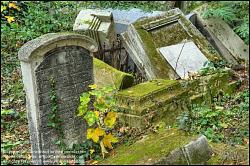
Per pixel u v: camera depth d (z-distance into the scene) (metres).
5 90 8.26
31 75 5.73
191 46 9.35
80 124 6.29
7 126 7.07
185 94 7.53
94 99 6.39
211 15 10.49
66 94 6.10
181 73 8.73
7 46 9.56
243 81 9.25
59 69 5.98
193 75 8.68
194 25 10.81
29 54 5.64
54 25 10.43
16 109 7.64
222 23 10.60
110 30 9.52
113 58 9.27
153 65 8.63
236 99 8.44
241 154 5.85
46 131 5.98
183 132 6.15
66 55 6.03
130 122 6.95
